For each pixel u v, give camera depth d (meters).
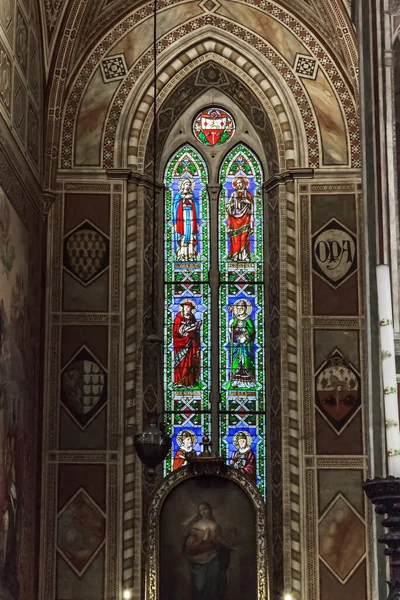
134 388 20.83
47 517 20.17
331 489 20.41
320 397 20.83
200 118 23.23
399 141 17.30
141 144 22.09
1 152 17.59
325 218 21.64
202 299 22.20
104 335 21.05
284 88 22.34
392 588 8.52
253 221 22.64
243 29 22.64
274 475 20.98
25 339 19.31
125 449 20.56
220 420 21.58
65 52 21.81
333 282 21.36
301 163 21.92
